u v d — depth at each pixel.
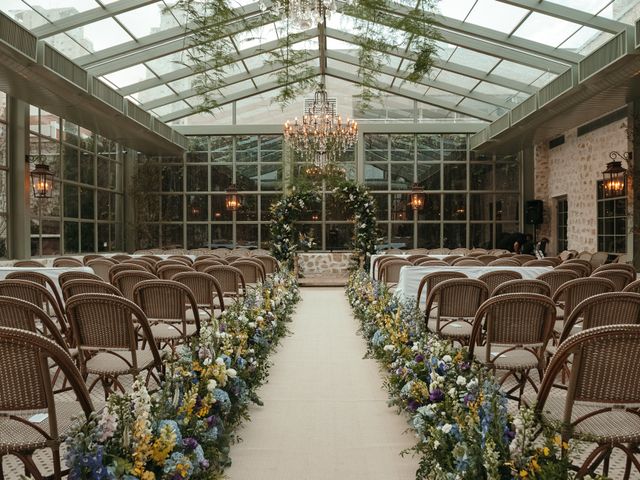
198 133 15.19
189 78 12.92
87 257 7.78
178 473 1.82
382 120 15.16
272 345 5.21
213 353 2.81
